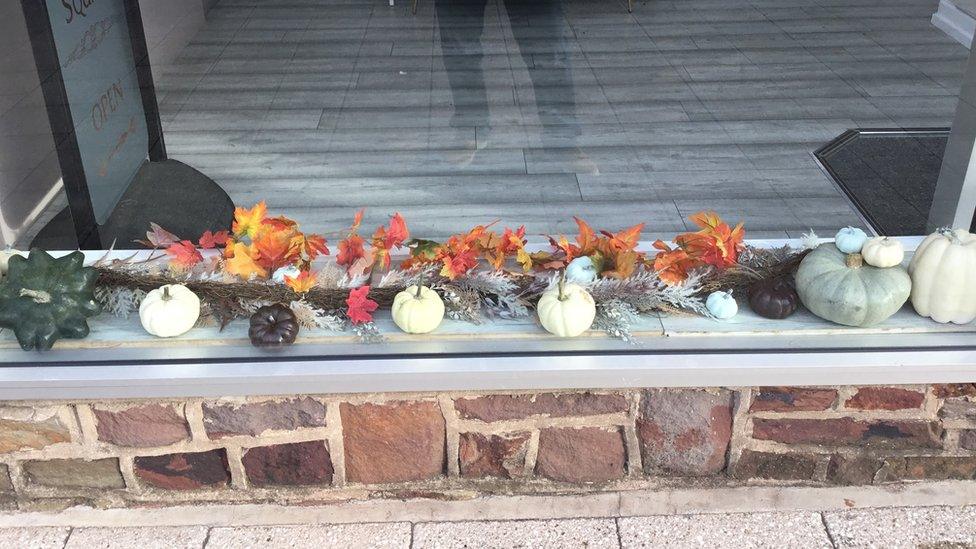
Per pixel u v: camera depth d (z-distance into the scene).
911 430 1.50
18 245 1.81
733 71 2.25
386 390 1.40
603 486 1.55
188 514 1.52
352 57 2.26
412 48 2.27
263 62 2.26
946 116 2.13
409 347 1.41
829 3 2.49
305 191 1.96
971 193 1.86
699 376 1.39
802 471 1.55
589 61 2.31
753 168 2.04
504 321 1.48
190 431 1.47
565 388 1.43
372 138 2.14
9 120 1.79
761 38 2.39
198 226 1.89
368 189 1.99
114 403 1.43
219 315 1.48
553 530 1.49
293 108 2.15
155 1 2.09
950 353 1.39
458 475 1.54
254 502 1.54
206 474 1.52
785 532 1.48
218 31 2.22
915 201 1.96
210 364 1.38
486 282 1.49
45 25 1.76
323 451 1.50
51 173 1.86
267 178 1.99
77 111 1.90
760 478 1.55
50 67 1.79
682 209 1.97
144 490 1.54
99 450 1.48
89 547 1.47
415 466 1.52
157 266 1.56
